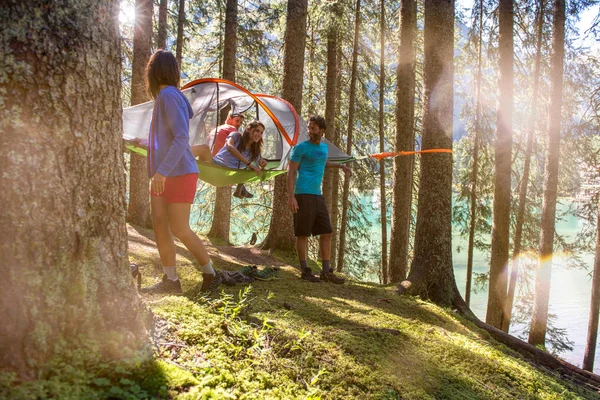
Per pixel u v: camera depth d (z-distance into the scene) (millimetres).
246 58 12625
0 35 1734
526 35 11250
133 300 2203
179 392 1975
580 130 11125
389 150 14461
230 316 3014
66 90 1873
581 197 12258
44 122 1817
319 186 5152
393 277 8633
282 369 2611
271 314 3396
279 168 6254
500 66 9312
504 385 3426
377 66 13570
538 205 12859
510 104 9250
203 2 12469
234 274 4438
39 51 1796
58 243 1865
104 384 1803
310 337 3090
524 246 13023
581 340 17141
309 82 13203
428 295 5617
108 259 2086
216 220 10664
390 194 14820
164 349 2283
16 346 1722
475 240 13258
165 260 3404
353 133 13945
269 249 7676
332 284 5121
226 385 2195
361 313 4027
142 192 9367
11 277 1741
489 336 4715
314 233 5223
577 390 4180
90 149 1989
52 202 1849
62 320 1866
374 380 2814
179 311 2758
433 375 3166
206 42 13945
